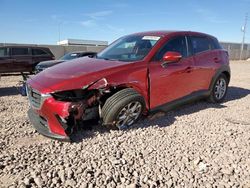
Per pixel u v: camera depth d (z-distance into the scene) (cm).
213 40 643
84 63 455
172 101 511
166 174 314
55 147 375
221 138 421
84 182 291
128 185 289
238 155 362
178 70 508
